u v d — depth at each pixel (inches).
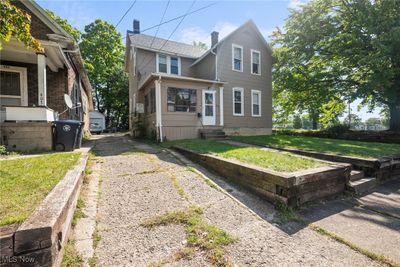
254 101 536.7
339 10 485.1
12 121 233.6
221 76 485.1
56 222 66.5
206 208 120.2
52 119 271.6
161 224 101.7
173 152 258.8
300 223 111.2
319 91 541.6
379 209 131.8
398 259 83.0
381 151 240.7
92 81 1072.8
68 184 105.1
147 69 529.0
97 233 92.9
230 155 200.2
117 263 76.4
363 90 437.1
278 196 127.2
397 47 391.5
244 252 85.2
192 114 415.5
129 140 443.8
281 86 592.7
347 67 501.0
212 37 591.2
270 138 398.6
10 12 128.8
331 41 495.5
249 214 117.0
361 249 89.4
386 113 712.4
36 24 270.7
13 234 58.4
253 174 144.9
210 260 79.5
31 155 206.1
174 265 76.5
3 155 199.8
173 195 134.2
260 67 547.5
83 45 943.7
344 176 156.6
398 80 422.9
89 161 201.9
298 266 78.4
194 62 560.7
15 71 307.7
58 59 310.2
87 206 115.2
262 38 544.7
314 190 136.9
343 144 311.9
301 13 516.4
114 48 1012.5
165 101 387.2
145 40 558.9
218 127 446.6
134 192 136.3
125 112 1247.5
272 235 98.5
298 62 560.4
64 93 346.6
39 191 95.7
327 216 120.5
